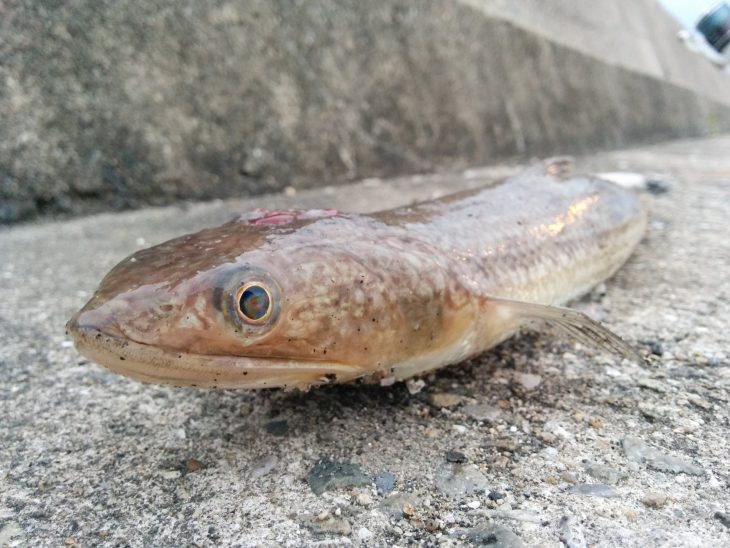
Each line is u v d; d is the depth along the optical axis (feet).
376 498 0.29
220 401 0.38
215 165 0.90
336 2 1.05
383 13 1.13
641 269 0.63
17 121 0.73
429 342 0.37
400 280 0.36
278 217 0.36
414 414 0.36
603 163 1.49
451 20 1.27
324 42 1.03
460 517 0.28
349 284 0.33
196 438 0.34
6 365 0.42
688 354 0.42
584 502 0.28
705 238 0.73
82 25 0.75
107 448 0.33
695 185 1.10
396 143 1.16
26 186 0.75
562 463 0.31
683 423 0.34
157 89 0.83
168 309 0.28
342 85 1.06
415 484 0.30
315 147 1.02
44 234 0.73
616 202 0.62
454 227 0.44
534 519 0.27
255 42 0.93
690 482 0.29
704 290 0.55
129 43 0.80
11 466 0.32
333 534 0.27
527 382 0.39
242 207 0.87
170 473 0.31
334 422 0.35
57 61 0.74
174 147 0.86
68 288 0.57
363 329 0.34
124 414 0.36
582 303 0.54
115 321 0.27
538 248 0.48
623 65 2.00
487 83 1.36
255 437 0.34
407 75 1.18
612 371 0.40
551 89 1.58
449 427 0.34
